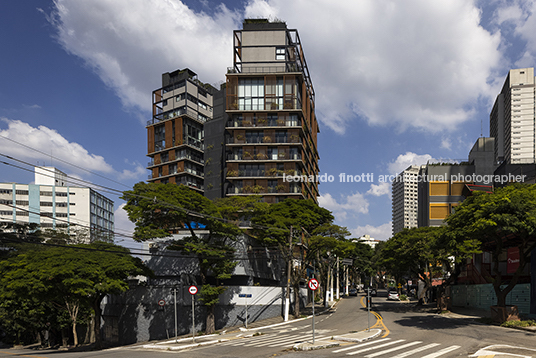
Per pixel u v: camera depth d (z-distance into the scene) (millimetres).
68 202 104000
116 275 28062
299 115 64625
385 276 124438
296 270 41625
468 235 24234
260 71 66438
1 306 36656
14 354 22500
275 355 16750
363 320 32844
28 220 99438
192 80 86688
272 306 39594
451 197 87250
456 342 18672
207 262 32062
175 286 37250
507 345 17344
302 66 69125
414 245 40562
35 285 24891
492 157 87562
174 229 42969
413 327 25734
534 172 60875
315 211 41562
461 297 42969
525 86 171875
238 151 64188
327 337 22516
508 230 22062
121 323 38656
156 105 85875
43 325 40500
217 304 37344
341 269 86250
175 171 78000
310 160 74938
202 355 17844
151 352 20078
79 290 25297
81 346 37812
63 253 27719
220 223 30781
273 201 61656
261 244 40625
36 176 110062
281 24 68125
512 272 37250
